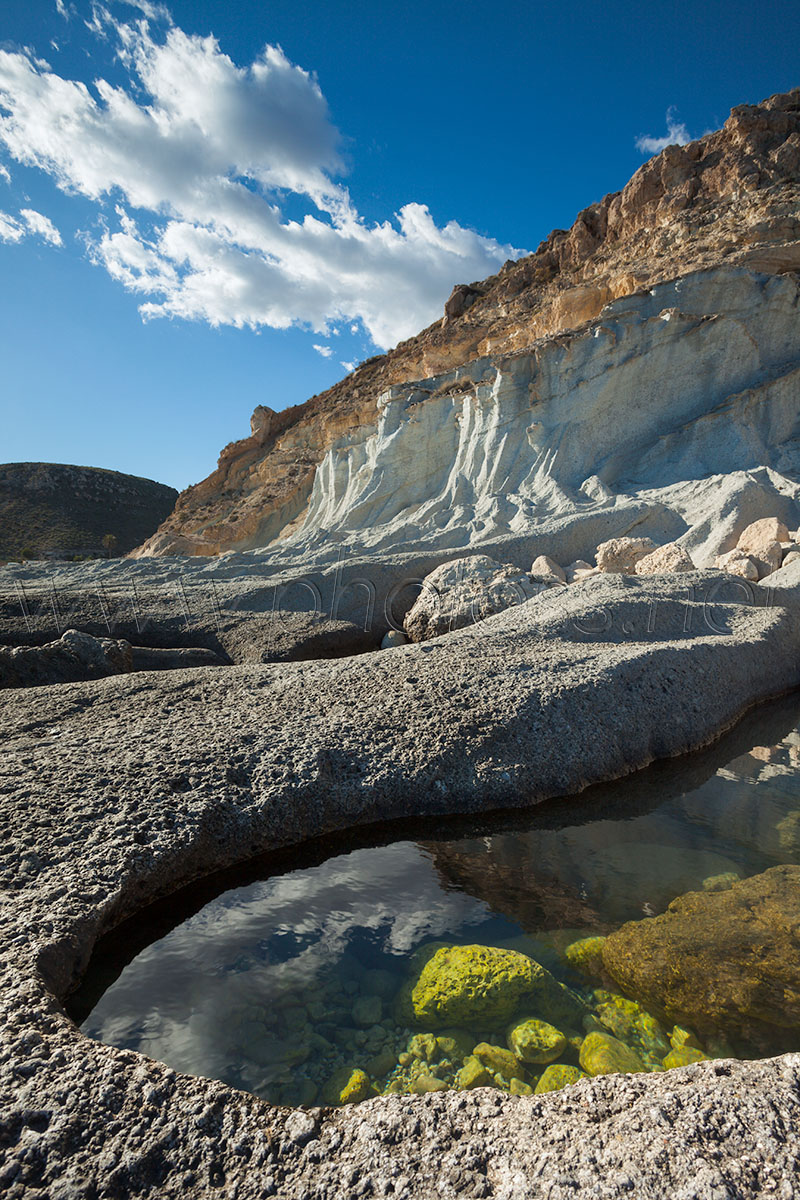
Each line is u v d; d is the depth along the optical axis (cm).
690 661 804
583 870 477
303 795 521
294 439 5119
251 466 5612
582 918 416
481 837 528
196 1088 252
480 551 1603
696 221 3109
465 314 4634
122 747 562
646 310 2427
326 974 361
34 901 370
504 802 570
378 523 2631
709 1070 251
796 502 1716
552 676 718
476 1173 211
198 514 5244
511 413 2384
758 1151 210
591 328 2320
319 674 768
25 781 493
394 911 425
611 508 1762
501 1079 292
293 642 1259
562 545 1652
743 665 870
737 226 2838
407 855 500
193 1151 224
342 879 465
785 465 2019
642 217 3569
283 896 442
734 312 2361
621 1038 318
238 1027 321
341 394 5325
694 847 511
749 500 1680
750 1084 241
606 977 363
